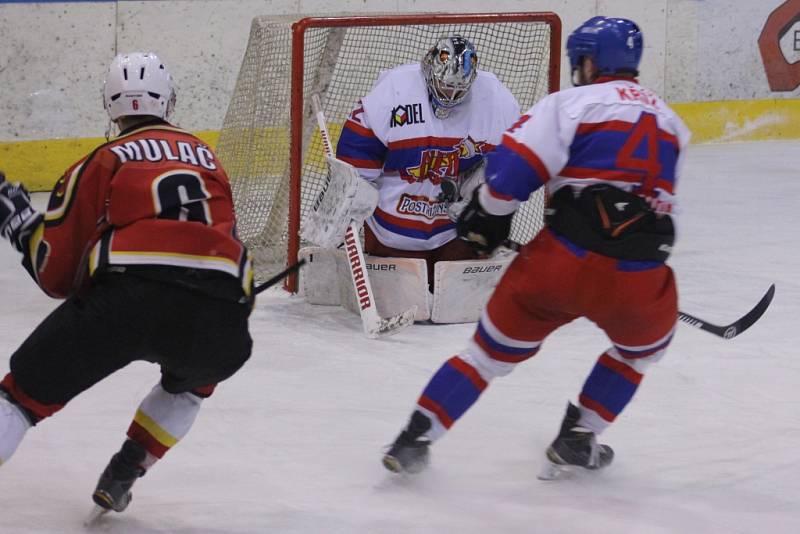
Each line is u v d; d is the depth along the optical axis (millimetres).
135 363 16859
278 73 22297
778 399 15797
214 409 14844
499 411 15086
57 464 12773
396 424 14500
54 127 31531
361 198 18922
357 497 12055
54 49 31062
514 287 11523
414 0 36719
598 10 39719
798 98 43906
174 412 10922
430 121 19125
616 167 11039
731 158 39688
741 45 42375
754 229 28531
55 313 10133
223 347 10297
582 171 11117
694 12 41219
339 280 20594
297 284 21609
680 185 34688
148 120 10773
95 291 10016
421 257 20078
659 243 11266
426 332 19281
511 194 11156
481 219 11539
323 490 12227
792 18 43062
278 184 22938
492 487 12430
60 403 10141
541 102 11305
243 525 11250
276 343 18266
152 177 10125
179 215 10156
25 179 31359
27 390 9984
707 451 13672
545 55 23031
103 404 14930
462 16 21375
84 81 31703
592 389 12312
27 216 10016
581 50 11688
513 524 11430
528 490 12359
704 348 18312
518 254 11750
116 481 10867
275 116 22531
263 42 22594
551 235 11391
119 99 10711
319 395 15633
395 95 19141
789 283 23031
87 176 10023
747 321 13844
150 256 9953
